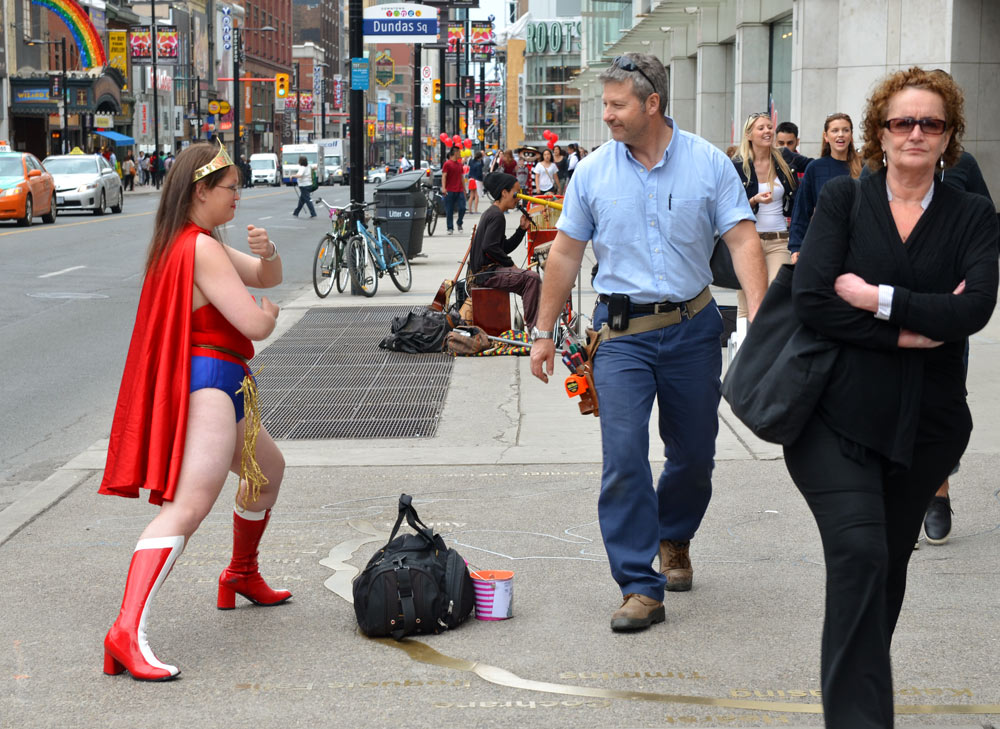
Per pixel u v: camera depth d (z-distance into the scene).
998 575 5.24
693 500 5.05
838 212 3.46
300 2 157.38
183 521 4.37
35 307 15.41
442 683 4.18
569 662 4.36
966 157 5.67
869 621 3.35
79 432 8.75
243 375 4.54
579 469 7.18
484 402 9.23
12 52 61.28
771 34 25.67
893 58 17.61
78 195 35.12
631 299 4.82
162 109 87.12
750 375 3.61
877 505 3.40
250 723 3.88
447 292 11.84
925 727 3.75
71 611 4.96
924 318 3.31
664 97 4.76
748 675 4.22
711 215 4.84
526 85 86.50
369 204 16.52
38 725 3.89
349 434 8.25
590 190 4.86
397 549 4.75
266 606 5.03
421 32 20.05
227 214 4.52
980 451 7.26
